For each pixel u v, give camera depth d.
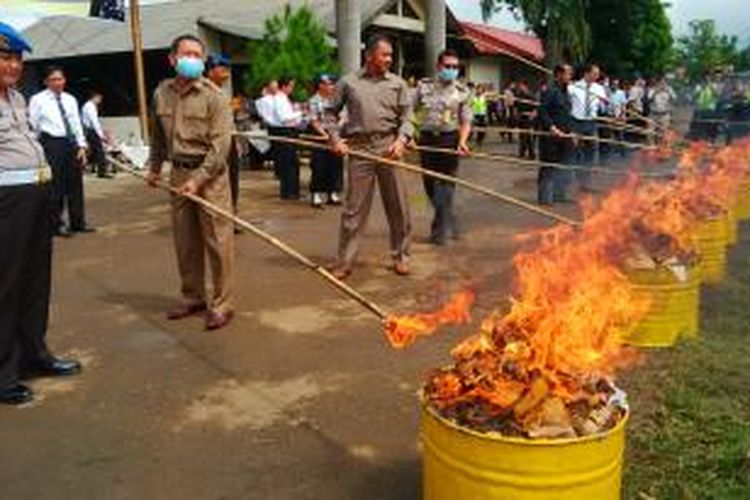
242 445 4.54
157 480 4.20
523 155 19.34
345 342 6.09
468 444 3.16
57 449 4.54
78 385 5.40
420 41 25.66
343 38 16.34
